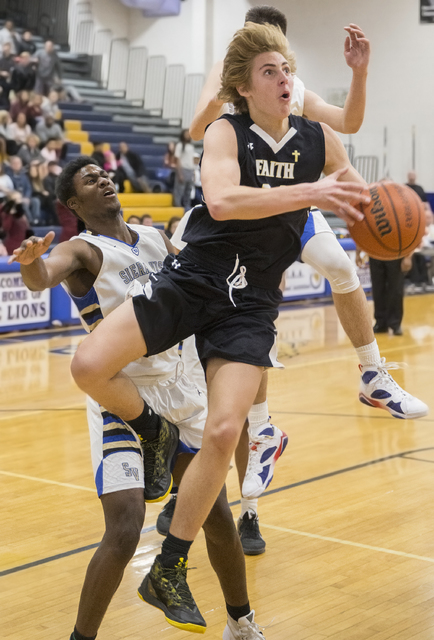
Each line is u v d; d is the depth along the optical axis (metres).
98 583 2.12
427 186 14.46
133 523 2.14
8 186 10.36
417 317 10.41
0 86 12.22
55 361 7.45
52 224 10.76
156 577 2.06
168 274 2.17
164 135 14.44
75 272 2.36
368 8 14.49
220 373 2.09
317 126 2.21
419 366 7.08
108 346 2.02
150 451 2.27
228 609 2.36
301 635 2.49
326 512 3.62
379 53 14.58
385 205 2.12
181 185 12.84
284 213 2.12
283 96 2.07
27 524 3.50
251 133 2.11
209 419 2.04
